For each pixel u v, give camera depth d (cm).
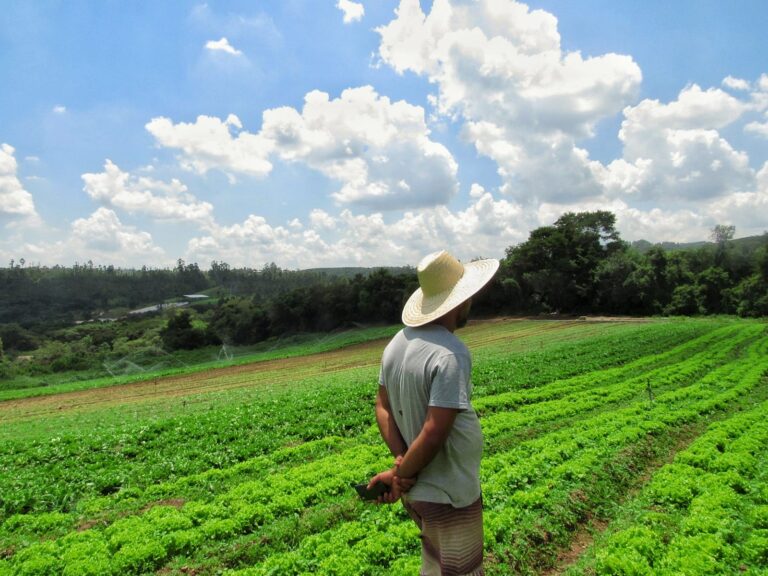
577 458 1216
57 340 10019
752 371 2505
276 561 803
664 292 8188
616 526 902
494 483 1041
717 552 764
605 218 9769
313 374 4203
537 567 794
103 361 7194
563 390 2342
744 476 1113
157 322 10894
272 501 1079
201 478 1332
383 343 6588
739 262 8500
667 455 1348
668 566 727
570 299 8694
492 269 417
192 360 7556
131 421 2319
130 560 849
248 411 2262
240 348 8556
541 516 916
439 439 338
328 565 770
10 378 5975
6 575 830
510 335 6250
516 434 1570
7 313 13662
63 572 822
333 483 1159
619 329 5734
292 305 9862
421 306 401
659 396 2011
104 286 17962
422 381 356
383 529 903
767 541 766
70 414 2952
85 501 1206
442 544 362
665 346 3916
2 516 1152
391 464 1276
